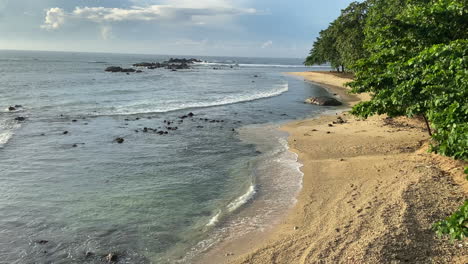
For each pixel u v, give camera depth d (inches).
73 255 250.2
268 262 233.5
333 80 1978.3
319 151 498.0
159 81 1769.2
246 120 787.4
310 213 303.4
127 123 719.7
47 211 318.0
